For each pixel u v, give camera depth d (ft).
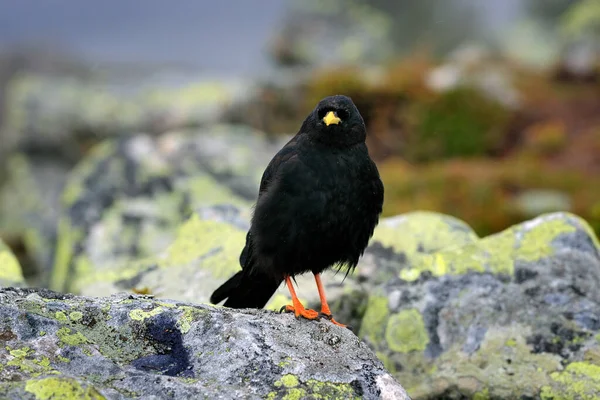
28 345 19.36
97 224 48.21
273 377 19.76
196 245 36.06
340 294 31.63
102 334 20.45
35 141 92.12
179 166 52.80
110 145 54.90
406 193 68.59
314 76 94.38
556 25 127.34
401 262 34.99
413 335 28.76
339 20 115.34
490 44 127.13
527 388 26.00
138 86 98.99
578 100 92.99
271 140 61.72
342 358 21.26
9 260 31.86
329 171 26.02
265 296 28.45
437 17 127.65
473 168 73.92
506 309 28.60
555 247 30.35
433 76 91.40
